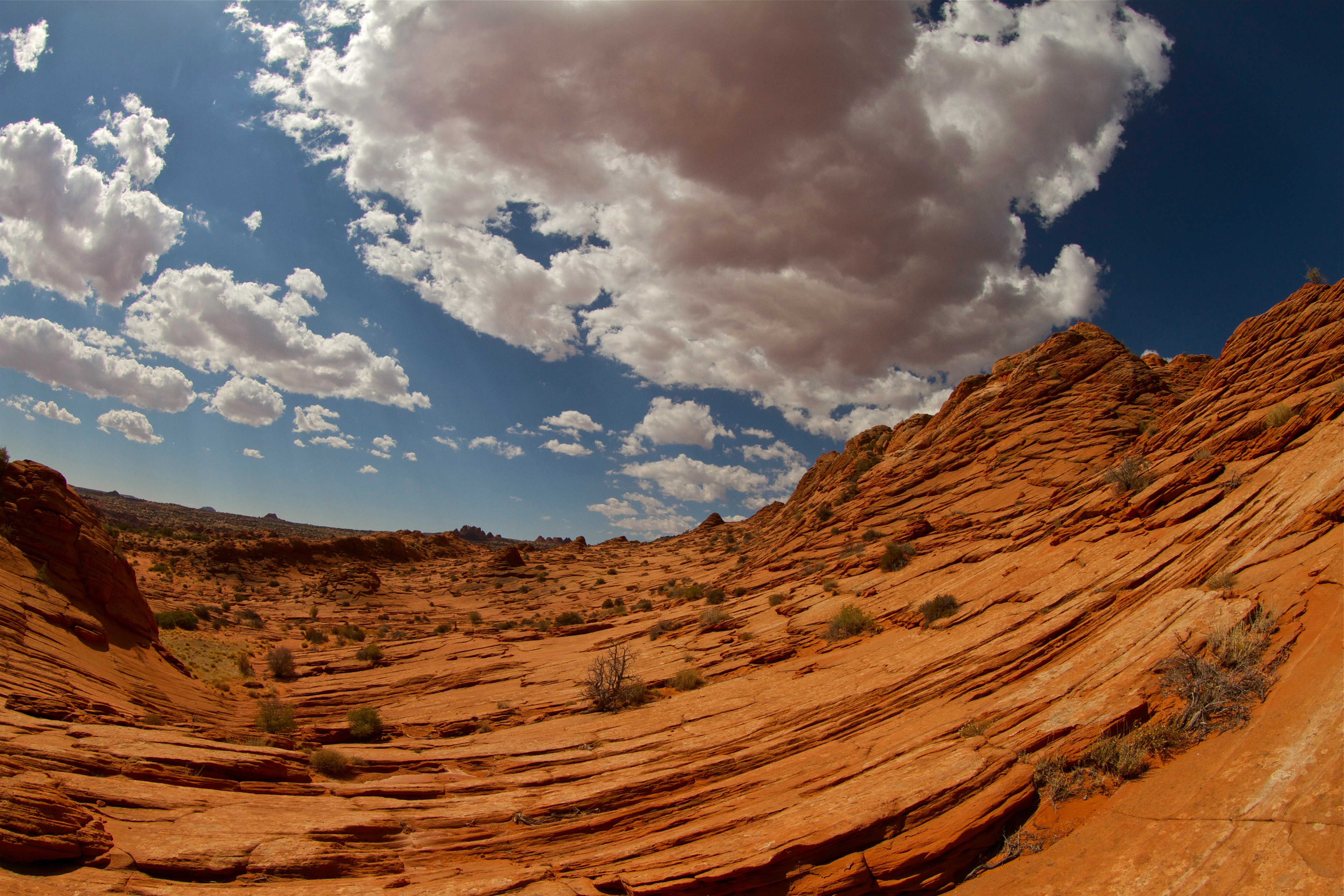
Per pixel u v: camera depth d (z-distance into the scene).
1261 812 8.02
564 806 13.40
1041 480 36.53
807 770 13.16
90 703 15.90
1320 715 8.98
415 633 54.84
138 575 61.56
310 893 9.25
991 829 9.77
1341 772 7.92
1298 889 6.89
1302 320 23.38
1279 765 8.59
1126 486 23.12
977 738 12.05
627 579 86.25
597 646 37.53
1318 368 20.61
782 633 27.94
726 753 15.59
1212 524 16.38
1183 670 11.25
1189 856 7.98
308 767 15.38
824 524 49.16
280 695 31.08
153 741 13.26
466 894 9.75
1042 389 45.44
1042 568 21.20
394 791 14.24
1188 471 20.22
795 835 10.07
